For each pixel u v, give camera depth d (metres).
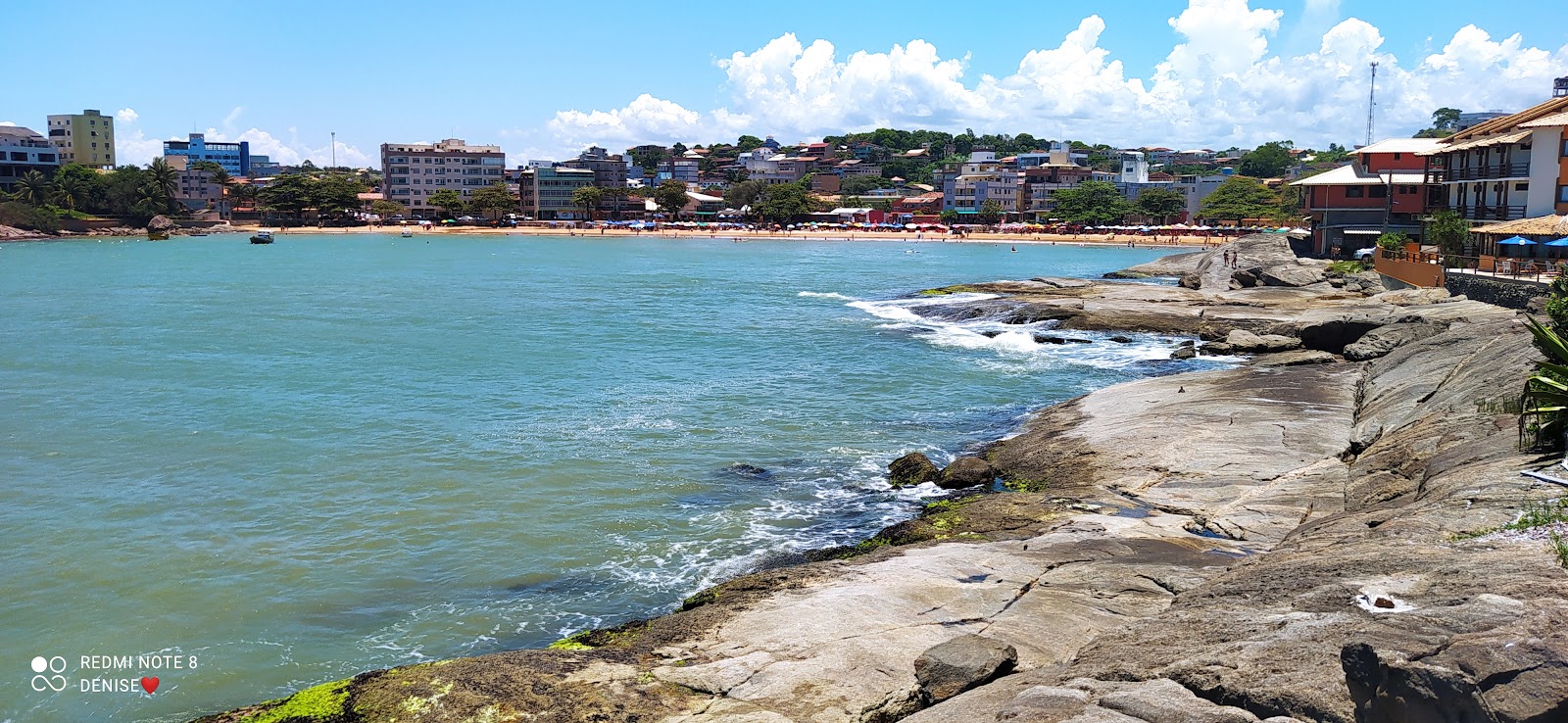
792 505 29.45
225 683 19.69
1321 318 59.31
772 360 55.00
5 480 31.97
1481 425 24.16
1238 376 41.41
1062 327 64.12
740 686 15.41
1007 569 20.75
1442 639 11.50
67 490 31.05
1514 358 28.19
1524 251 60.78
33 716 18.52
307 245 189.00
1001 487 30.33
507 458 34.41
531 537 27.05
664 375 50.38
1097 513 25.02
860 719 14.34
